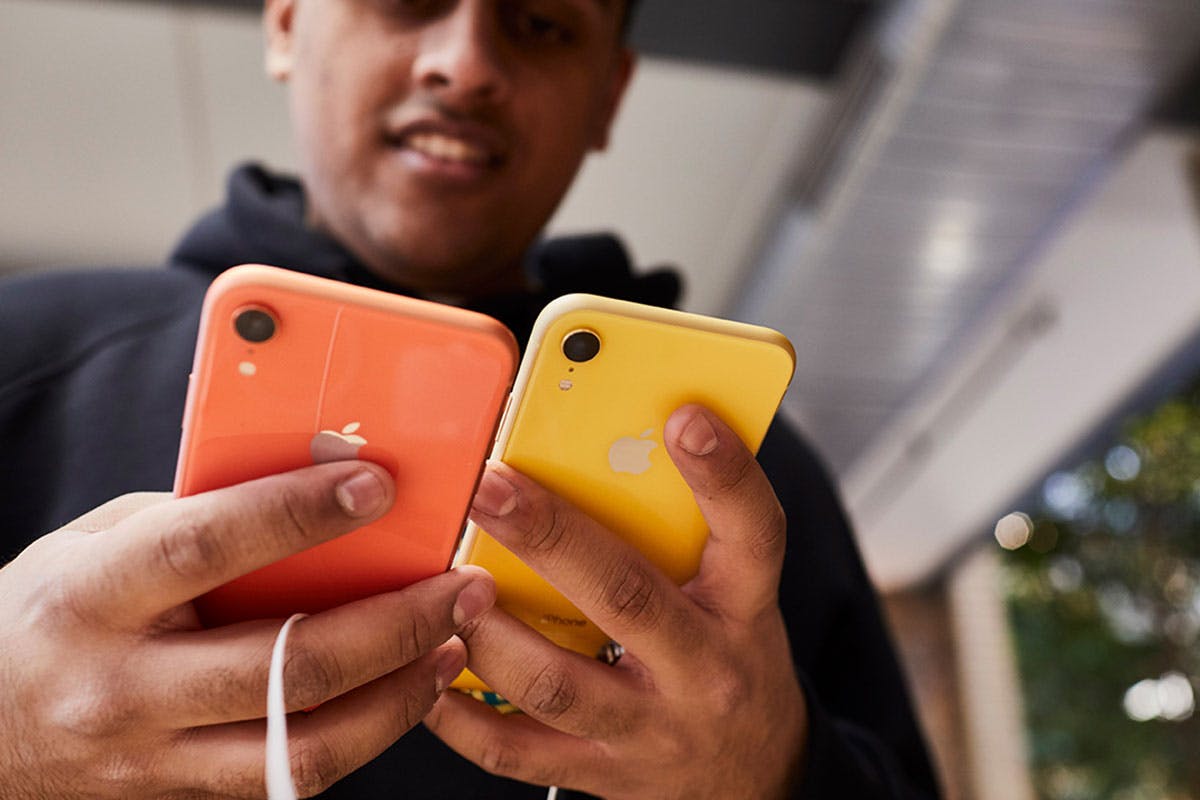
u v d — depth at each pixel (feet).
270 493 1.76
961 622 20.66
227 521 1.73
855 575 3.64
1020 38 8.27
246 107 11.20
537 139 3.45
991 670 20.42
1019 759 19.89
